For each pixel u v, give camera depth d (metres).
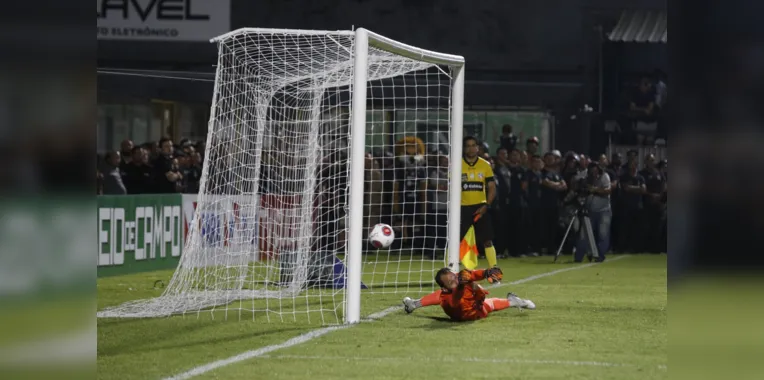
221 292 48.41
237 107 49.25
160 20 92.69
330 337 34.31
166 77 78.88
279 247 60.03
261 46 44.69
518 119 90.19
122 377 27.42
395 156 76.50
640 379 26.56
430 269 66.62
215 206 50.16
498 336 34.34
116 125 86.31
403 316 40.22
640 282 56.53
